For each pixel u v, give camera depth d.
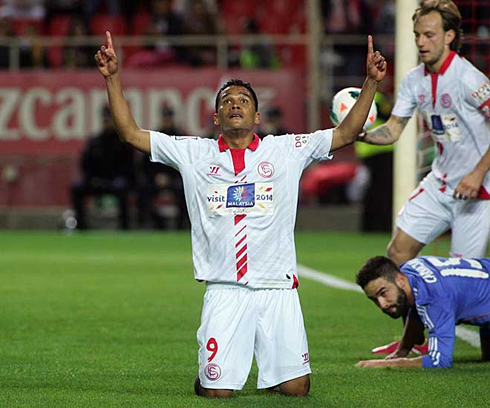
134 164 69.38
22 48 74.19
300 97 72.44
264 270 18.61
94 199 73.81
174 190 69.94
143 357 24.05
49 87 72.81
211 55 75.38
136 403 18.42
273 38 74.75
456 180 25.55
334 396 19.08
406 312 23.58
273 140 19.03
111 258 51.56
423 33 24.67
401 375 21.31
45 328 28.77
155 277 42.59
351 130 18.92
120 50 75.56
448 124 25.25
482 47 40.62
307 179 73.69
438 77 24.98
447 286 22.08
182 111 72.69
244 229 18.59
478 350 25.56
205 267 18.84
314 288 38.69
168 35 75.38
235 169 18.70
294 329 18.70
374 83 18.62
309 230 73.25
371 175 69.81
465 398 18.97
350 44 74.69
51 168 73.12
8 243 61.72
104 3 81.12
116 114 18.86
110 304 34.03
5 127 73.06
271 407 17.89
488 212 25.56
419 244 26.31
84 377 21.38
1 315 31.36
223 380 18.55
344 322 30.12
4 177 73.19
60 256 52.69
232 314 18.59
